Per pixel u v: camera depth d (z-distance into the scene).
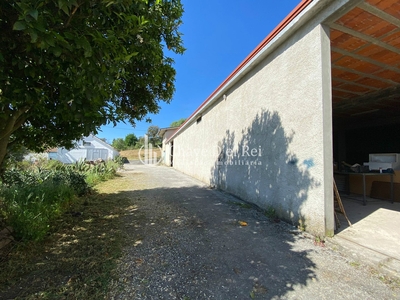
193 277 1.95
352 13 2.61
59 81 1.62
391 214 3.65
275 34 3.57
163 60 3.98
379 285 1.83
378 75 4.46
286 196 3.48
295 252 2.45
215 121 7.35
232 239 2.84
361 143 8.05
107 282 1.85
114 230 3.16
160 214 4.03
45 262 2.19
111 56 1.74
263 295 1.71
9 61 1.51
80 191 5.52
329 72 2.81
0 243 2.27
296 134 3.25
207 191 6.51
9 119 2.01
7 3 1.23
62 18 1.41
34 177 5.25
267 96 4.11
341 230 2.95
